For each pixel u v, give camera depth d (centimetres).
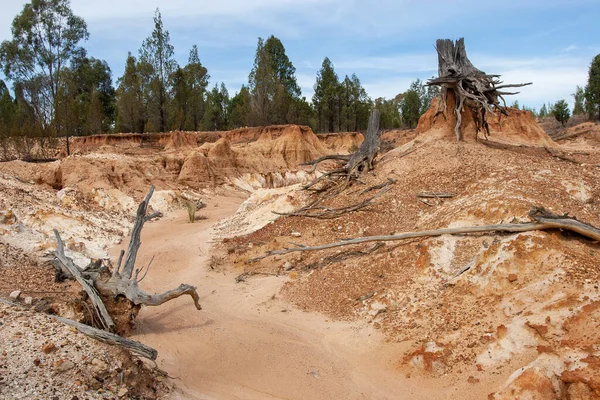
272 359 1165
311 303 1496
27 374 813
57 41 6162
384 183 2175
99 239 2284
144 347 991
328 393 1007
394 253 1552
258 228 2345
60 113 5081
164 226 2877
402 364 1077
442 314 1188
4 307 1046
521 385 827
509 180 1722
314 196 2452
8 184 2664
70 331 980
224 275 1856
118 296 1293
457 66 2266
